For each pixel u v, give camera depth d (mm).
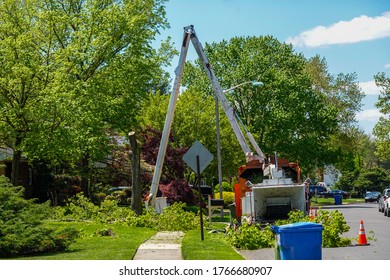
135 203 32094
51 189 44719
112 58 39938
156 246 19188
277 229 13477
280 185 24297
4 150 45406
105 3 41406
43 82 37219
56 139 35625
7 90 35875
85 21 39875
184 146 49562
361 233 20844
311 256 13344
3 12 37094
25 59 35344
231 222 27141
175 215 27266
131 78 40812
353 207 60500
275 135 63031
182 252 17172
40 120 36281
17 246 16156
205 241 20156
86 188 42281
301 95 65062
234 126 30875
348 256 17562
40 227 17031
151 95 50281
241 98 64250
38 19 38938
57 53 37625
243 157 52625
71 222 28109
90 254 16406
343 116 83688
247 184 24734
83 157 41188
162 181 45250
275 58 67500
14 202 17156
